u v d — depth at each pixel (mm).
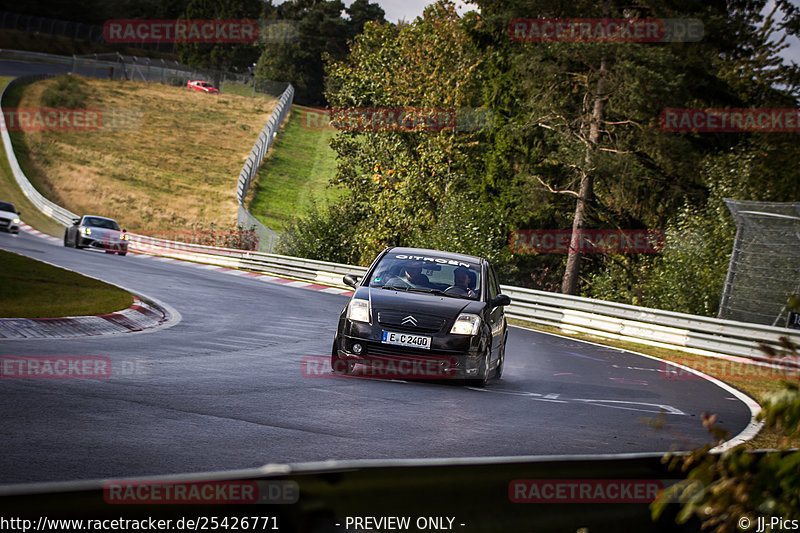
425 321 23984
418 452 14453
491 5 85062
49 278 40375
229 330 33906
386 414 18219
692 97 74312
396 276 26922
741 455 5453
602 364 35812
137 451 12688
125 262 70000
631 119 72875
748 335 44125
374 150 101500
